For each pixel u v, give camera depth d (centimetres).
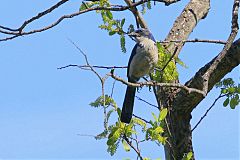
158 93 1254
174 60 1187
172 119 1254
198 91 1009
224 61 1176
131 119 1006
